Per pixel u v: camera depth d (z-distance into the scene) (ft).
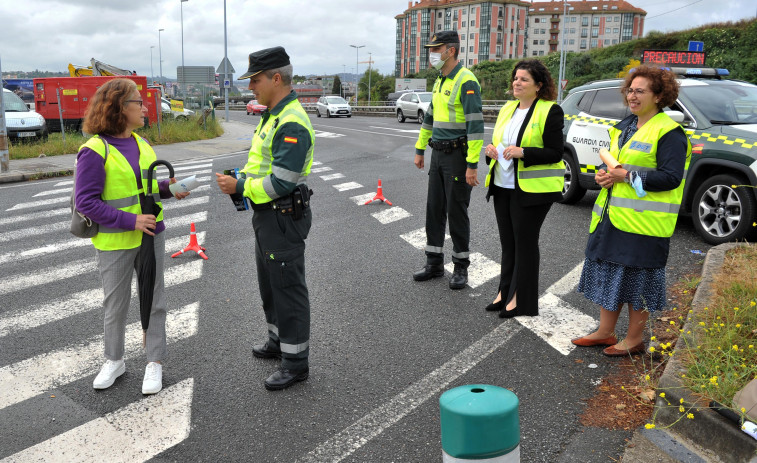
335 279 19.38
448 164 17.47
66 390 12.50
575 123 28.30
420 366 13.24
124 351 14.10
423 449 10.18
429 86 247.29
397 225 26.50
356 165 46.42
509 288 16.01
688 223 25.21
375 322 15.79
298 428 10.92
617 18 393.29
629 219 12.39
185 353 14.20
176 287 18.86
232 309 16.92
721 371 10.78
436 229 18.69
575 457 9.80
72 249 23.39
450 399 6.75
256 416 11.36
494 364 13.21
